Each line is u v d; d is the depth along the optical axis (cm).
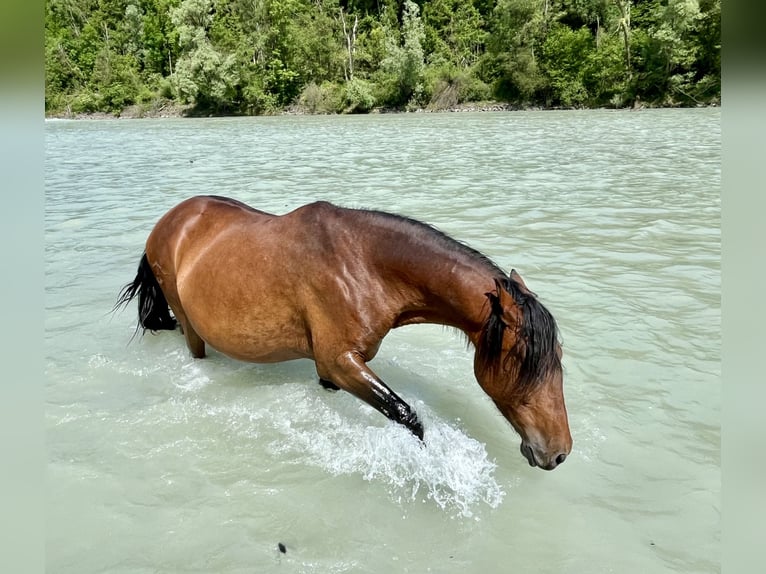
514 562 262
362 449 345
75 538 276
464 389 413
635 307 542
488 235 776
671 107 3812
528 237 768
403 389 408
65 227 873
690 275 621
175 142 2422
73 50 5428
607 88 4056
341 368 338
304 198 1041
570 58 4147
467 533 280
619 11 4284
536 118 3388
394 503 301
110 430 364
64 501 300
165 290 439
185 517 290
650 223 830
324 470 327
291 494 307
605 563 261
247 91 4734
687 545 270
